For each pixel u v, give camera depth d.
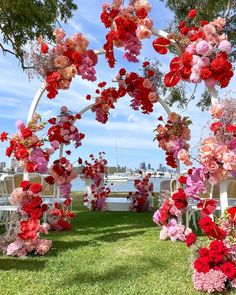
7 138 4.57
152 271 3.54
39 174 5.75
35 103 4.81
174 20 8.91
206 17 7.99
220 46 3.52
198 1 7.91
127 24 4.21
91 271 3.58
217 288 2.96
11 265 3.80
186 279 3.31
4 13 7.14
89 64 4.80
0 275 3.45
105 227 6.26
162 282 3.23
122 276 3.40
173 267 3.68
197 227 6.18
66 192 5.73
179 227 4.93
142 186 9.20
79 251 4.39
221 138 3.40
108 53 4.70
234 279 3.00
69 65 4.70
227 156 3.30
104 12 4.43
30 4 6.85
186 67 3.59
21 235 4.20
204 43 3.46
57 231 5.84
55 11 7.34
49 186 6.04
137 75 5.61
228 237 3.14
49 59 4.72
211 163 3.36
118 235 5.42
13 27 7.46
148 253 4.24
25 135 4.45
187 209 5.21
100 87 6.52
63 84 4.66
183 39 3.82
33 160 4.52
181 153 3.56
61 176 5.57
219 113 3.38
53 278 3.37
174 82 3.70
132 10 4.25
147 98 5.50
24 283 3.22
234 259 3.08
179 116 5.37
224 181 3.44
